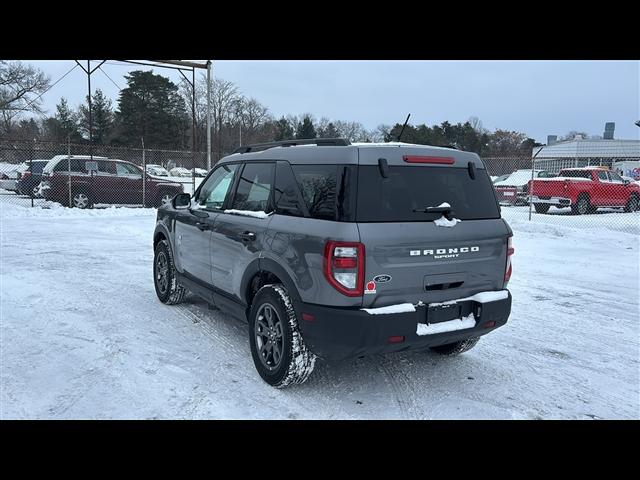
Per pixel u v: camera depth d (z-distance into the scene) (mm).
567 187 18656
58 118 75688
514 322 6195
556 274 9070
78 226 13805
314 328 3645
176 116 71000
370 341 3475
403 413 3793
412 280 3656
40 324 5535
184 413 3668
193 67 22141
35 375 4223
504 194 22859
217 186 5301
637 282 8484
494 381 4406
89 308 6195
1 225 13586
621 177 20516
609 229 14883
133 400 3832
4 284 7227
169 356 4723
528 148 77750
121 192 18156
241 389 4078
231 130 72250
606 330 5926
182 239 5734
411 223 3660
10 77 45562
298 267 3750
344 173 3617
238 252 4500
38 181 18859
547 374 4594
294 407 3820
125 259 9398
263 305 4172
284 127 77562
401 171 3766
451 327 3811
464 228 3912
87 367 4414
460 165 4109
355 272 3455
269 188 4344
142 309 6203
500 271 4184
